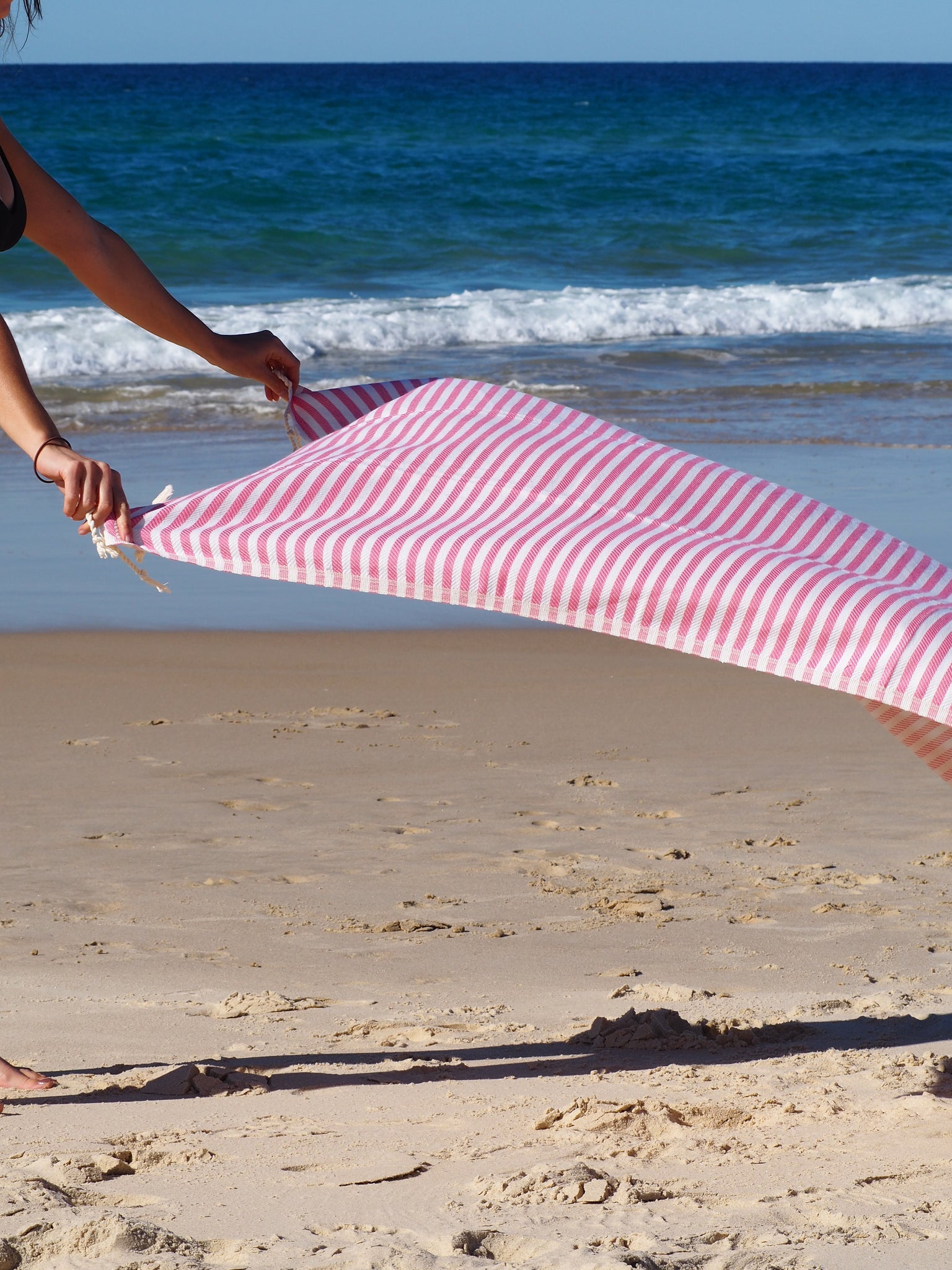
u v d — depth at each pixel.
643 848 5.77
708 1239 2.50
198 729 7.35
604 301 22.42
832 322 22.89
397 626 9.56
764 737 7.35
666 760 6.93
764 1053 3.76
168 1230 2.60
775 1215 2.62
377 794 6.41
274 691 8.04
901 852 5.72
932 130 60.88
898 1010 4.13
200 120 51.34
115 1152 3.00
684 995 4.29
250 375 3.78
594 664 8.76
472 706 7.84
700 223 31.67
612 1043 3.83
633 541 2.79
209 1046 3.85
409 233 28.61
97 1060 3.73
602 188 35.12
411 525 2.89
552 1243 2.48
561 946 4.77
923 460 13.48
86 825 5.96
